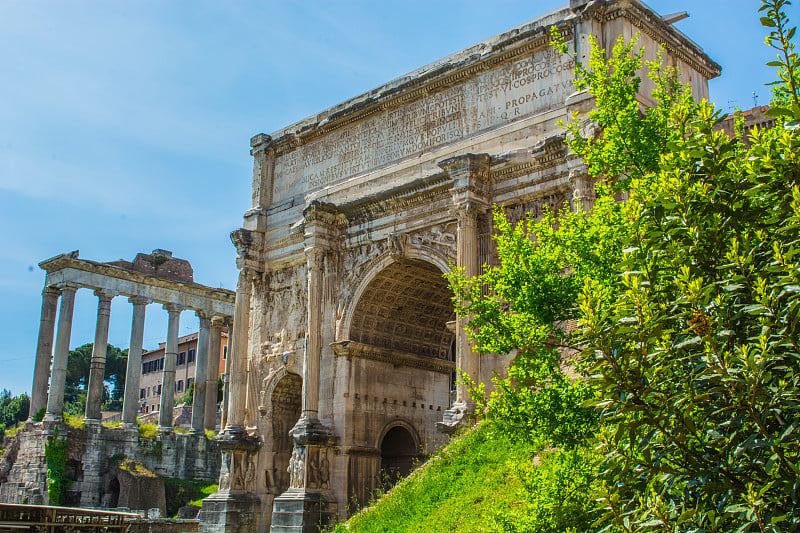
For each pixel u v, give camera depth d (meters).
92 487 62.50
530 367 16.39
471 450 28.69
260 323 44.12
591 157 17.38
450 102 37.84
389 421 40.06
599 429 14.22
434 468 29.22
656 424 10.15
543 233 17.28
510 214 33.78
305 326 41.78
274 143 46.25
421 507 26.81
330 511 36.47
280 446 42.31
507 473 25.23
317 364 39.22
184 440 69.19
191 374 112.50
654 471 10.38
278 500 36.75
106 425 68.12
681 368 10.33
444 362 43.78
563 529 15.06
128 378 68.06
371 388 39.59
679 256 10.77
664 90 17.80
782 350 9.74
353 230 40.12
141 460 65.88
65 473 61.81
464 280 17.97
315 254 40.06
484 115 36.31
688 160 11.41
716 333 9.87
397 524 26.88
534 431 15.66
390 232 38.25
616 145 16.83
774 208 10.88
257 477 41.66
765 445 9.09
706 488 9.84
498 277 17.02
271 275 44.66
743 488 9.70
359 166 41.41
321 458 37.53
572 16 33.50
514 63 35.72
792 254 9.45
